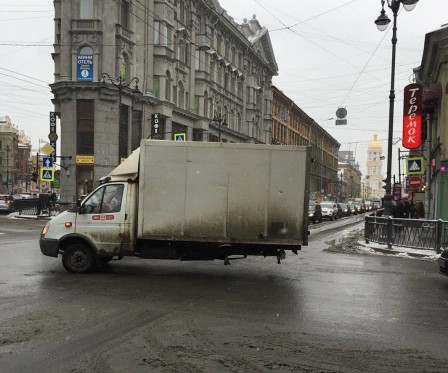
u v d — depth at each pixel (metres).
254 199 10.09
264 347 5.46
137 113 38.50
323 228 29.86
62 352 5.14
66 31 35.25
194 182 10.14
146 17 38.66
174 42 42.72
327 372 4.74
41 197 33.00
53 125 37.69
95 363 4.83
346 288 9.33
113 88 35.00
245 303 7.76
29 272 10.29
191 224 10.12
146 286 9.03
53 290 8.41
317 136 97.94
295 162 10.09
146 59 38.88
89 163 34.88
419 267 12.75
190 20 45.78
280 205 10.07
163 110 39.78
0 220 30.22
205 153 10.14
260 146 10.08
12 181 92.50
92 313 6.83
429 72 26.95
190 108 46.03
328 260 13.74
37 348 5.26
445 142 22.17
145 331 5.98
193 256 10.34
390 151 19.34
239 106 60.38
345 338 5.93
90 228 10.21
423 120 29.72
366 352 5.40
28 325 6.15
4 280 9.29
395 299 8.41
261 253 10.33
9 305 7.23
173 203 10.13
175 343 5.52
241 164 10.10
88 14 35.38
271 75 72.88
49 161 34.47
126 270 10.92
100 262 10.55
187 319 6.63
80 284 9.04
